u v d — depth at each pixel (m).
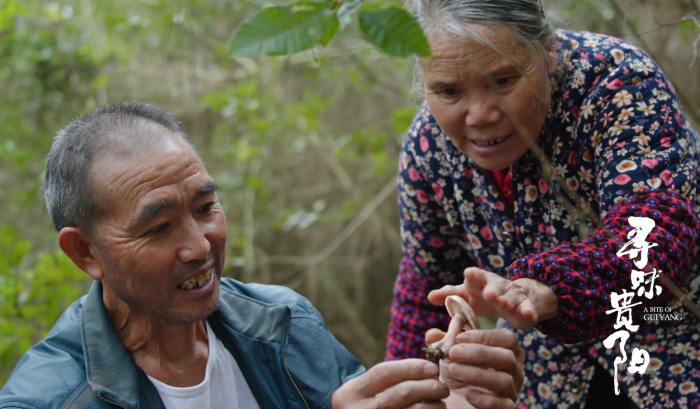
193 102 4.16
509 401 0.97
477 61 1.20
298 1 0.67
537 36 1.23
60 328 1.15
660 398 1.37
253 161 4.27
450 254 1.70
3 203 4.41
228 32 4.24
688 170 1.26
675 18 2.21
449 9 1.21
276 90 4.11
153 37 4.19
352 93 4.51
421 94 1.53
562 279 1.03
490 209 1.51
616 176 1.26
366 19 0.66
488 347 0.95
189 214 1.05
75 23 4.39
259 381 1.20
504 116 1.24
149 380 1.11
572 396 1.52
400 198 1.69
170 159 1.04
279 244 4.77
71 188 1.05
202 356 1.18
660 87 1.32
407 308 1.73
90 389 1.06
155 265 1.03
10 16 3.97
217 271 1.12
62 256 2.48
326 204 4.68
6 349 2.31
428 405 0.93
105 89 4.44
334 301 4.70
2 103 4.45
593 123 1.33
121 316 1.14
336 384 1.27
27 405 1.02
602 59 1.34
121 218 1.02
